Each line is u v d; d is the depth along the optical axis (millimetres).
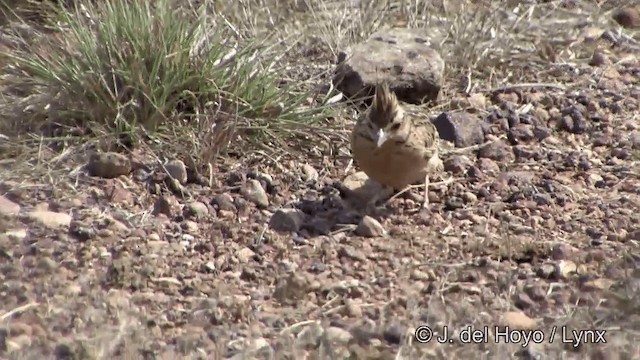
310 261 13109
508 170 15562
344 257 13195
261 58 16641
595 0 20766
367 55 17031
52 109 15727
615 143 16359
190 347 11125
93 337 11289
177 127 15523
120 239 13484
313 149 15789
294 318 11859
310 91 16453
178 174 14836
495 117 16766
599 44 19344
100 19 16391
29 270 12727
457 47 18172
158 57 15625
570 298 12250
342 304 12164
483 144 16141
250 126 15625
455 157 15625
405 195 14734
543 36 19281
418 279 12703
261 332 11547
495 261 13070
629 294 12109
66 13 16688
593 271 12836
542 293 12297
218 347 11172
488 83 17812
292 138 15875
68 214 14008
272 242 13531
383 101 13750
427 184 14711
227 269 12938
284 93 16141
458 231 13883
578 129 16719
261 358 10977
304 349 11195
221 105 15797
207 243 13438
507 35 18844
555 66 18391
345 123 16219
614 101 17500
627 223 14078
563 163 15742
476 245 13328
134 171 14992
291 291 12289
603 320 11750
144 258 12992
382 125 13711
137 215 14117
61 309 11891
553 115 17031
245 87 15922
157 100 15609
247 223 14039
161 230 13797
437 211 14398
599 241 13594
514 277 12625
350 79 16781
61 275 12648
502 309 12023
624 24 20141
